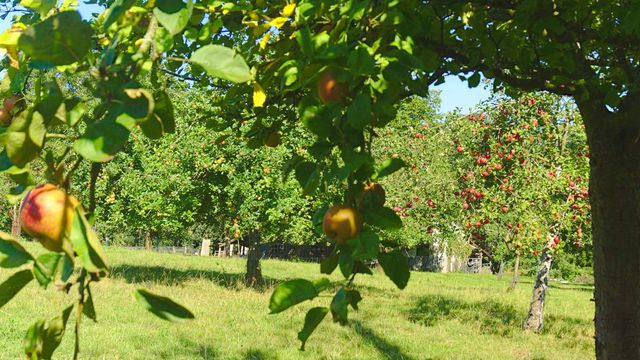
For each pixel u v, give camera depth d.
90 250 1.00
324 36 1.59
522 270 26.28
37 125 1.04
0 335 7.79
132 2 1.16
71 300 10.48
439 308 13.96
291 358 7.66
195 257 29.91
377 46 1.57
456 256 36.81
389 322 11.30
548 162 12.23
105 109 1.07
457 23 3.21
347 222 1.46
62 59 1.04
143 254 29.59
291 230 15.98
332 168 1.51
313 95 1.57
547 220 12.05
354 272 1.52
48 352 1.19
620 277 3.93
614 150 3.91
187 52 2.77
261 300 12.96
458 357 8.41
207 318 10.19
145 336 8.38
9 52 1.57
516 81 3.51
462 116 13.09
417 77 1.58
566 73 3.48
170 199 15.12
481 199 12.54
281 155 14.40
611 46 3.96
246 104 3.42
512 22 3.15
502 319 13.06
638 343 3.90
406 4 1.71
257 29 1.99
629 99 3.83
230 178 14.63
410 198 14.61
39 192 1.05
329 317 10.88
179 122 15.18
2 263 1.09
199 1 2.12
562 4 3.14
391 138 15.49
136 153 15.57
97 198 15.38
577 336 11.59
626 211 3.94
